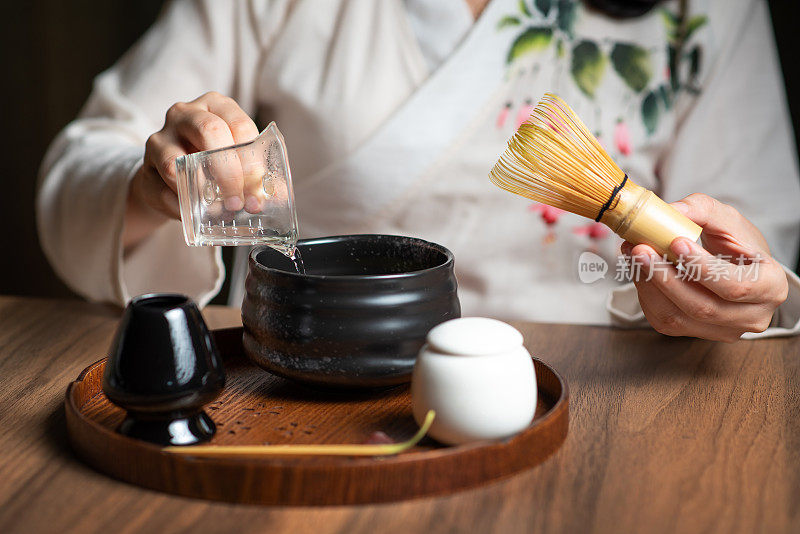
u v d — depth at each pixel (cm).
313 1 125
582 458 62
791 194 131
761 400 74
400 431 65
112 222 102
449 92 120
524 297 127
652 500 56
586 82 126
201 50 128
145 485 57
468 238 126
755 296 77
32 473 59
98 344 89
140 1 207
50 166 122
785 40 170
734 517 54
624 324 96
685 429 67
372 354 66
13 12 206
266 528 52
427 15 121
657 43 128
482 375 58
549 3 122
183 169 74
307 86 125
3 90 211
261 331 69
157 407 60
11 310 101
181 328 60
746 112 131
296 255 76
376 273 79
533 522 53
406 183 122
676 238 72
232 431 65
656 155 132
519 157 71
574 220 125
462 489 56
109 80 131
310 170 127
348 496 54
